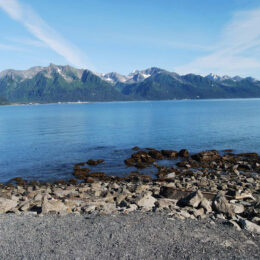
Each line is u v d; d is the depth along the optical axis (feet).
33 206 48.52
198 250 28.99
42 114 543.39
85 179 93.71
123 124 281.74
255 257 27.76
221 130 213.66
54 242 31.32
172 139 175.73
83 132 219.82
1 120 388.37
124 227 35.19
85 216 41.16
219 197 44.45
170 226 35.58
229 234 33.45
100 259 27.45
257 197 57.98
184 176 93.20
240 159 116.78
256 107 649.20
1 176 100.27
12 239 32.42
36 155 134.41
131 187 69.15
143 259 27.35
